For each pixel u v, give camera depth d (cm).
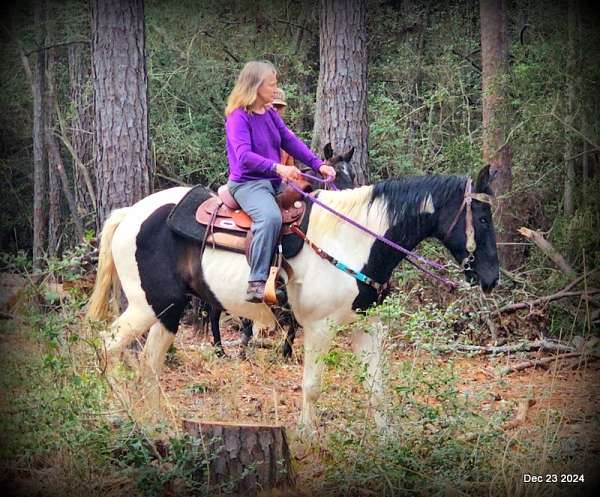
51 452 750
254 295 816
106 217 1195
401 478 705
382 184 851
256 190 833
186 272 885
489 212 838
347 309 837
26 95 2234
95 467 731
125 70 1192
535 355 1205
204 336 1325
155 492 695
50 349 797
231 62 2100
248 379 1084
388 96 2181
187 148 1919
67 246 2230
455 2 2234
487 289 841
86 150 2211
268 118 849
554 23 1608
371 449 731
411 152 1844
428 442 751
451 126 1986
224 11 2070
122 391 819
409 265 1332
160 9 1998
